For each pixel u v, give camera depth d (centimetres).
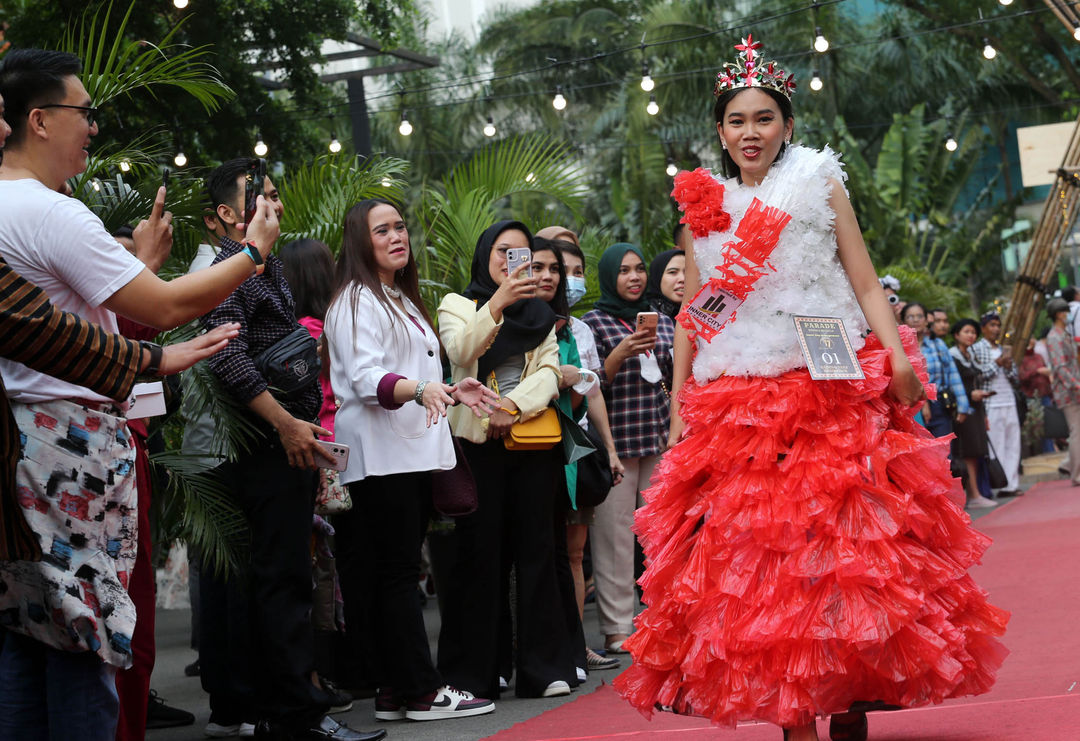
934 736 333
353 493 445
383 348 442
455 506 451
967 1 2684
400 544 441
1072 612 555
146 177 534
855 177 2403
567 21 2777
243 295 398
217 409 401
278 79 1509
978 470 1238
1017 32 2669
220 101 1290
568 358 527
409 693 445
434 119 2623
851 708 313
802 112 2636
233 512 435
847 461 306
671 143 2434
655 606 326
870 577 295
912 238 2517
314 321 483
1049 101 2745
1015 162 3044
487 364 490
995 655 317
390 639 445
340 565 476
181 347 270
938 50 2742
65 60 293
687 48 2480
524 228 512
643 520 338
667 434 596
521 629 492
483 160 852
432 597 898
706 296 326
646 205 2384
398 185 730
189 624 880
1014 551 809
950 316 1966
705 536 315
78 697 276
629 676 332
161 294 279
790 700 293
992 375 1277
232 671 436
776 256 321
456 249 806
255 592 406
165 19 1298
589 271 855
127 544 288
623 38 2781
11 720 277
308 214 693
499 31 2802
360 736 411
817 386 313
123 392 259
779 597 301
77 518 275
